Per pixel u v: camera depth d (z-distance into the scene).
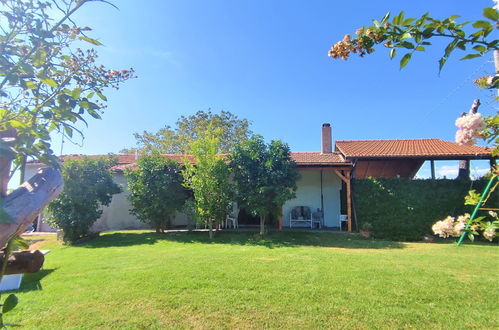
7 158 0.94
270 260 7.37
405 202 11.77
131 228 14.31
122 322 3.94
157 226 12.33
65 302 4.59
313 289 5.12
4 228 0.81
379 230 11.73
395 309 4.31
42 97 1.25
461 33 1.37
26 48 1.16
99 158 11.60
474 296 4.82
